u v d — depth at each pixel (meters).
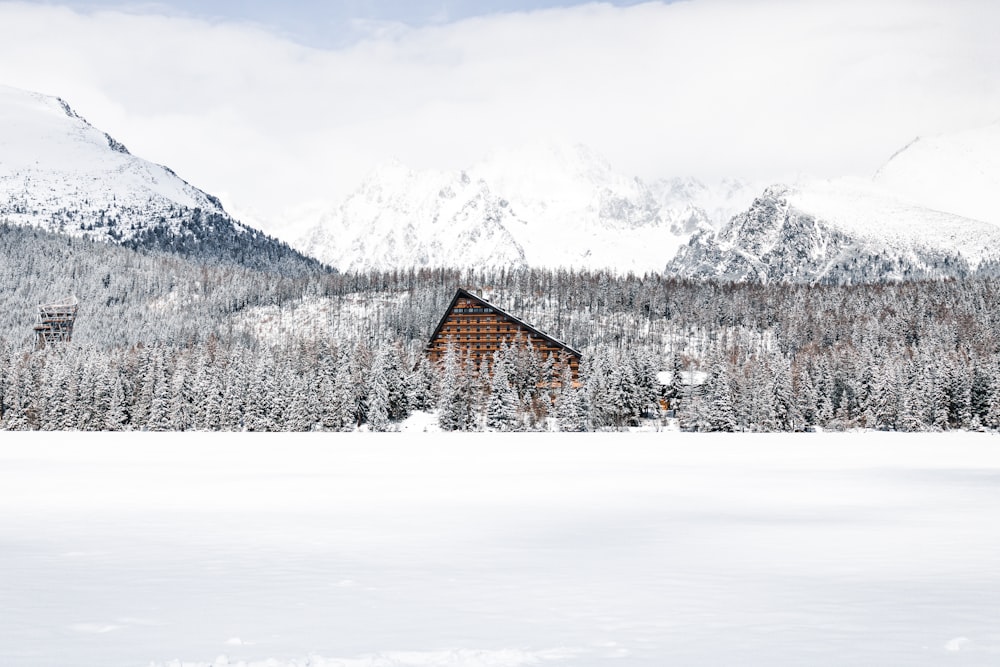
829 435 152.12
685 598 20.73
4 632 17.12
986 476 66.50
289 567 25.62
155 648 15.72
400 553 28.56
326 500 48.00
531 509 43.41
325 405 162.88
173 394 169.75
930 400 173.75
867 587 22.22
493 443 120.00
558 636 16.72
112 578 23.73
